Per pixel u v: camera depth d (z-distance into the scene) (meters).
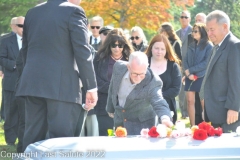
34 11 7.36
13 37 12.02
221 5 31.05
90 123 9.54
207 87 8.49
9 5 21.59
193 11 31.19
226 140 5.36
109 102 7.68
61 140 5.42
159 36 9.97
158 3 22.47
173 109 9.92
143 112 7.35
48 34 7.11
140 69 6.90
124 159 4.84
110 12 22.33
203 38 12.35
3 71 12.73
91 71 7.11
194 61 12.31
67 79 7.12
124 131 5.80
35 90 7.04
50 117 7.11
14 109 12.00
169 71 9.88
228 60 8.23
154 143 5.17
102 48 9.74
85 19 7.27
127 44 9.72
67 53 7.15
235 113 8.21
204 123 5.86
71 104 7.14
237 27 30.77
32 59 7.17
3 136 13.29
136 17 22.36
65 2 7.32
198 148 4.96
